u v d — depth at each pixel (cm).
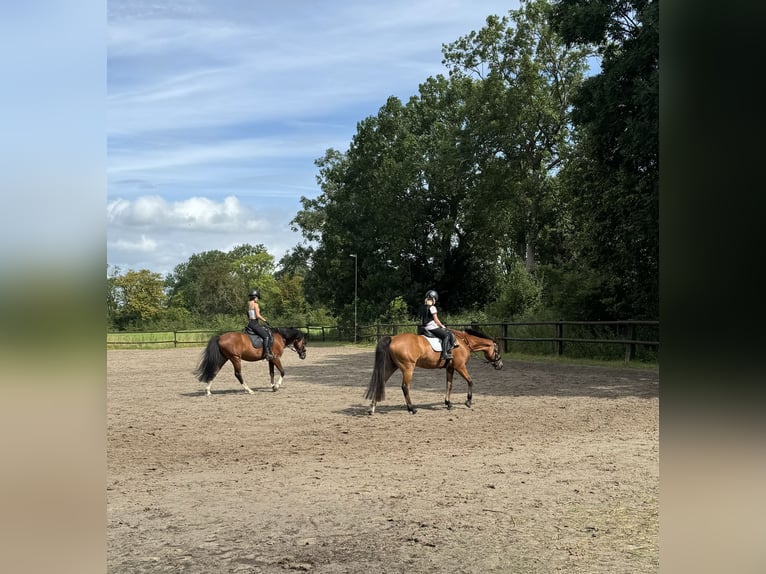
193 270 11225
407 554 468
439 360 1201
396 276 4788
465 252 4688
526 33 4019
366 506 596
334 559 461
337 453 848
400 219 4697
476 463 771
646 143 1547
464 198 4547
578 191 2252
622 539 493
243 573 435
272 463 793
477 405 1273
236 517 568
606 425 1023
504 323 2522
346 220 5147
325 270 5378
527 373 1858
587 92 1873
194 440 955
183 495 644
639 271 2038
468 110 4138
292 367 2320
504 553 467
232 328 4769
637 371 1802
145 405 1349
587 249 2297
